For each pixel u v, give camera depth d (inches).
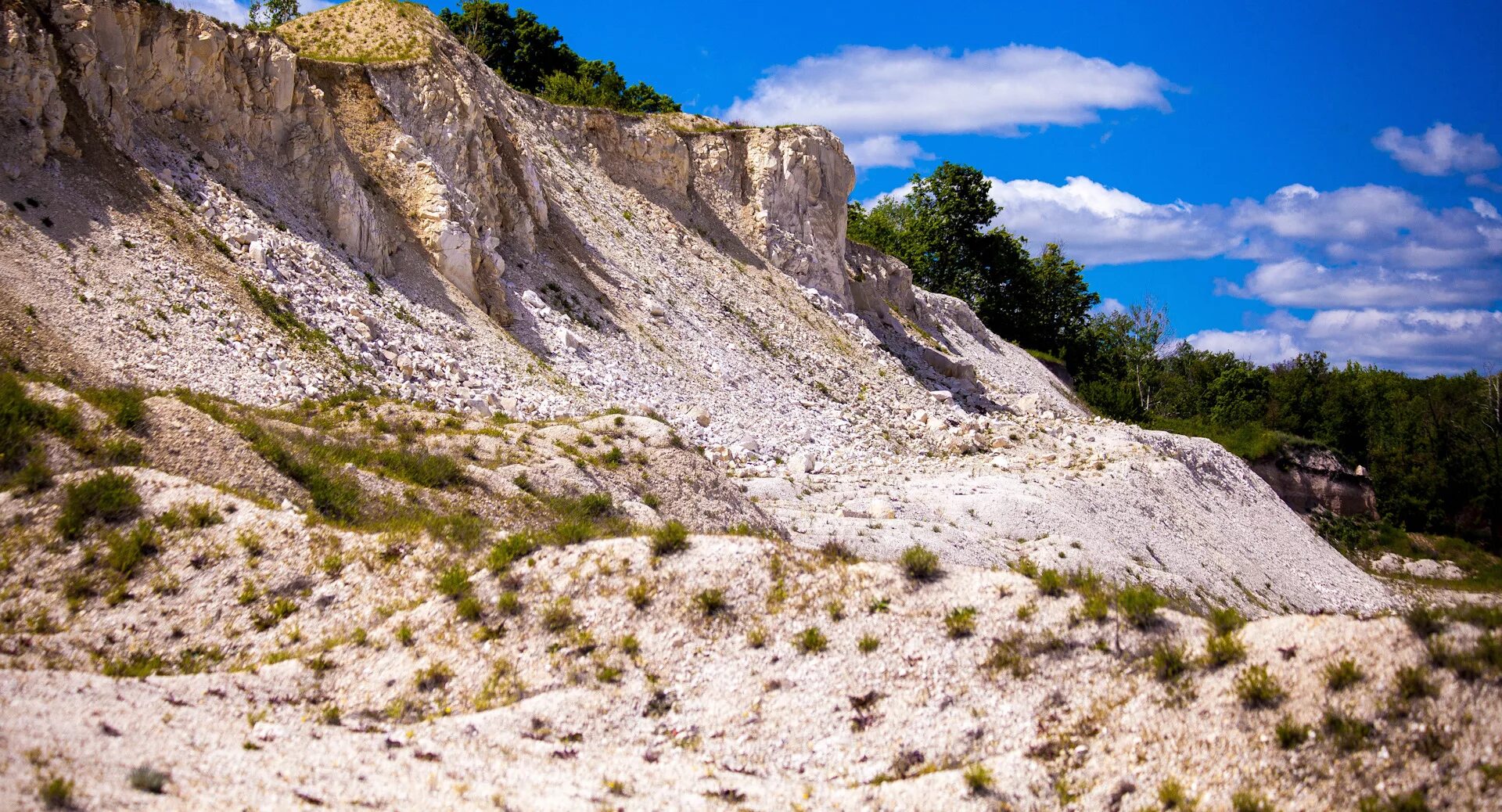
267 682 519.8
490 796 433.7
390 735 483.5
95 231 951.6
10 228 884.6
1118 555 1217.4
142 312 914.7
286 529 653.3
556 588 575.8
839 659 522.6
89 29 1045.8
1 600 554.3
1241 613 1277.1
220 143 1165.1
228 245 1063.0
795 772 475.5
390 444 888.9
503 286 1408.7
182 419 749.3
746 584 568.7
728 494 1018.7
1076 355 3513.8
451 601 578.9
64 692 460.8
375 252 1240.8
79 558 590.9
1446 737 414.6
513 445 943.0
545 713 499.8
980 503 1258.0
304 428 861.8
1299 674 460.4
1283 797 417.7
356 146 1349.7
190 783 401.7
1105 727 470.3
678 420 1371.8
